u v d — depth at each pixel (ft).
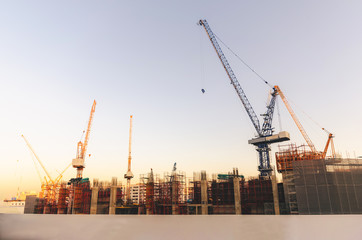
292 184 210.79
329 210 173.78
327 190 176.96
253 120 487.20
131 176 634.43
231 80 480.64
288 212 212.84
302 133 467.93
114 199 334.24
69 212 410.72
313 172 183.42
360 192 173.17
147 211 315.58
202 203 263.49
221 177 350.64
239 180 269.85
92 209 342.23
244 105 486.38
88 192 381.40
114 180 341.00
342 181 176.45
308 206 178.91
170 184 312.29
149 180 330.54
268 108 498.28
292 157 232.32
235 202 245.04
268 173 456.86
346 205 171.63
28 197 470.39
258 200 249.34
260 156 481.05
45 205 460.96
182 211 285.02
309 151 233.76
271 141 464.24
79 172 545.44
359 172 177.37
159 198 319.88
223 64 476.95
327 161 182.50
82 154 559.79
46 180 558.56
